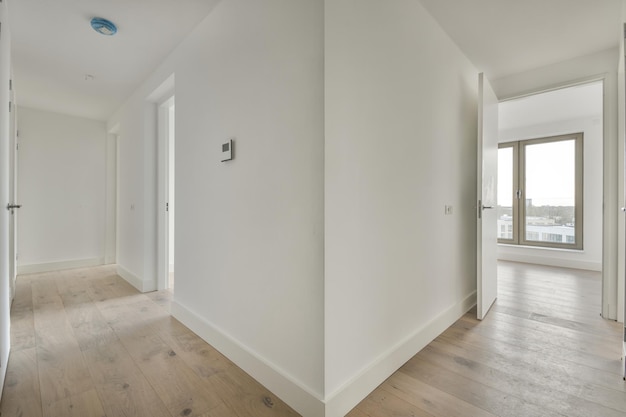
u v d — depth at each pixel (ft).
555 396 4.90
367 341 5.09
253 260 5.60
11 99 9.45
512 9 6.84
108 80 10.71
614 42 8.13
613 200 8.24
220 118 6.56
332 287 4.40
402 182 6.07
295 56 4.72
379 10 5.41
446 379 5.40
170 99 10.69
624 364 5.45
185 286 8.02
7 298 6.05
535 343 6.79
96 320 8.25
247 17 5.76
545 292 10.86
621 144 8.04
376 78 5.32
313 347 4.43
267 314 5.28
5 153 5.82
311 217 4.45
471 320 8.20
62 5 6.67
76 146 15.02
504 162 18.06
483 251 8.26
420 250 6.71
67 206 14.75
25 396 4.97
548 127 16.12
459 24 7.41
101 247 15.76
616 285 8.14
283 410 4.64
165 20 7.27
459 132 8.59
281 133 4.98
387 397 4.90
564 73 9.08
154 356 6.28
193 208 7.61
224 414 4.55
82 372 5.68
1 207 5.23
